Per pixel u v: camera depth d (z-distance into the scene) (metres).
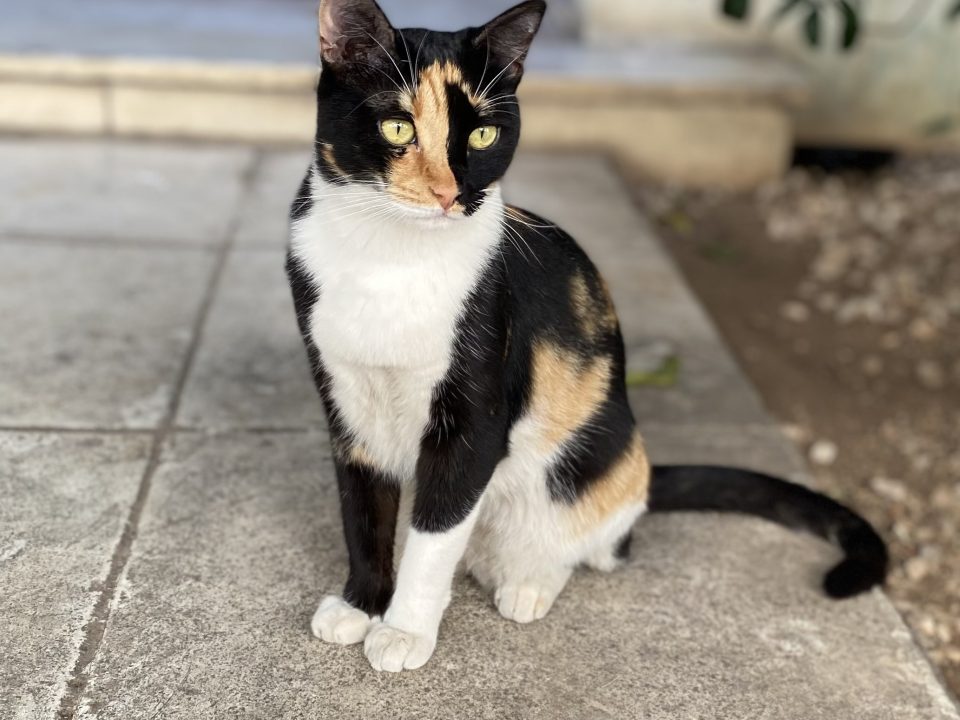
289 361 0.80
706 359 0.86
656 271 0.99
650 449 0.74
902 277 1.10
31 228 0.98
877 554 0.60
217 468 0.66
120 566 0.57
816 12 0.88
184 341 0.82
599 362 0.55
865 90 1.36
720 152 1.27
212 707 0.49
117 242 0.97
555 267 0.54
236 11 1.50
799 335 1.00
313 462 0.68
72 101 1.19
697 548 0.63
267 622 0.54
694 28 1.34
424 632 0.52
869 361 0.96
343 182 0.47
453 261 0.47
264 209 1.06
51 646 0.51
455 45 0.47
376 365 0.48
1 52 1.16
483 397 0.49
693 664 0.54
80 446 0.67
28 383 0.74
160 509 0.62
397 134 0.45
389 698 0.50
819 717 0.51
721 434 0.76
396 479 0.54
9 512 0.61
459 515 0.51
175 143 1.21
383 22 0.45
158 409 0.72
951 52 1.33
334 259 0.47
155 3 1.51
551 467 0.55
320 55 0.46
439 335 0.47
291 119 1.21
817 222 1.22
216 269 0.94
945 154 1.42
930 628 0.65
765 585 0.60
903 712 0.52
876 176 1.37
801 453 0.82
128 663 0.51
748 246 1.17
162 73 1.17
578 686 0.52
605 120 1.24
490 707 0.50
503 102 0.48
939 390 0.92
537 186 1.15
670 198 1.26
